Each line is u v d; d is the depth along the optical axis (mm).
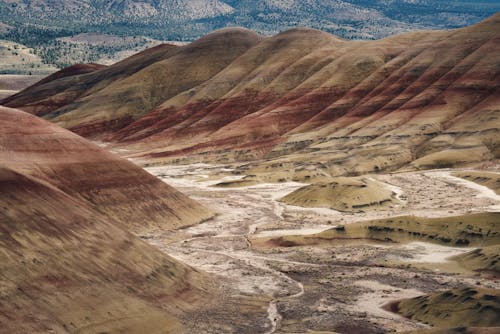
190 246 79812
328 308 53000
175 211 94875
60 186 83500
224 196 123438
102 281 50219
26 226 51062
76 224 55844
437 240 76750
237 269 67062
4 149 83375
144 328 46469
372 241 79000
